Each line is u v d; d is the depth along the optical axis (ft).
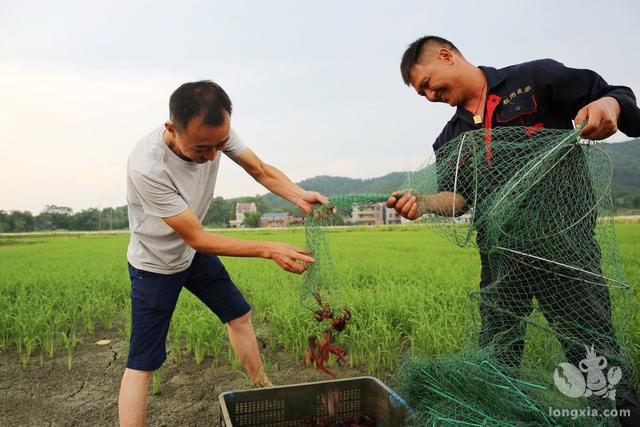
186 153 9.30
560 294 9.10
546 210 8.61
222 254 10.16
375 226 142.31
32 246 91.20
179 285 11.02
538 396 8.78
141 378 10.41
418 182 9.70
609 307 9.04
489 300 10.22
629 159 142.92
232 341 12.84
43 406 13.04
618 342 9.01
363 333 15.94
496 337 9.84
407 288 22.94
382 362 15.69
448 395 8.89
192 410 12.73
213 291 12.18
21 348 17.97
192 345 17.03
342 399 10.84
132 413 10.19
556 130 8.56
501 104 9.84
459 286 23.61
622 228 76.89
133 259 10.71
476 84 10.11
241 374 15.08
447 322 16.94
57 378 15.06
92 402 13.28
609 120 7.48
